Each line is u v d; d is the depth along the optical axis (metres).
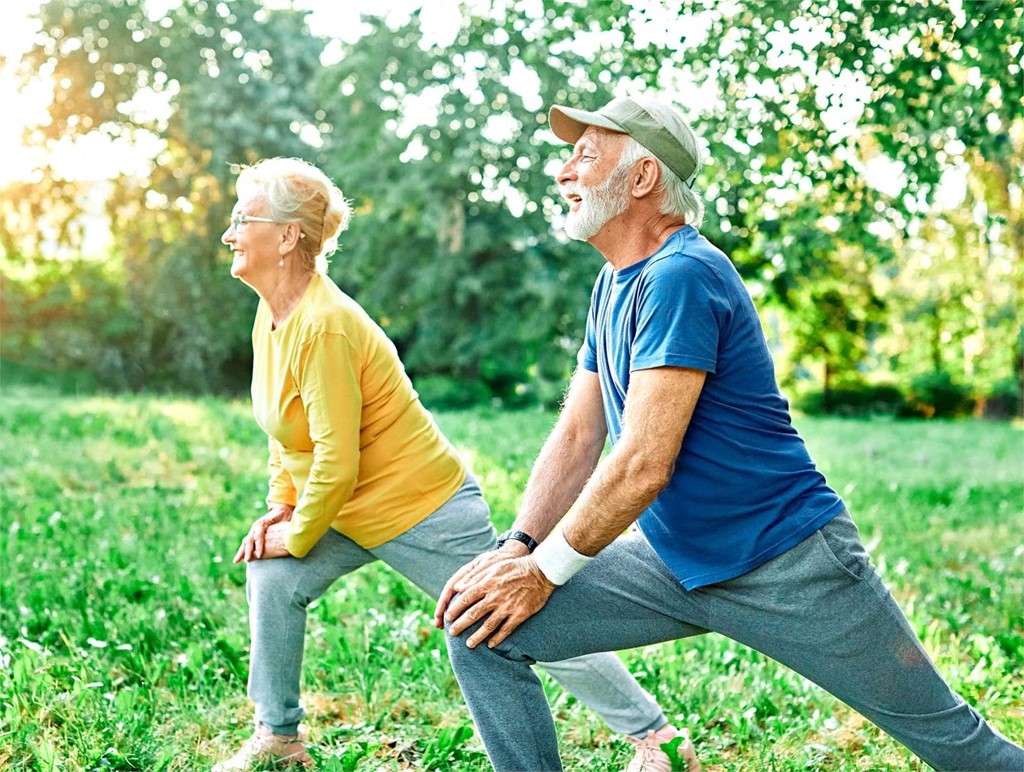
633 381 2.40
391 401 3.20
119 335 29.72
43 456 9.44
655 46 6.49
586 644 2.54
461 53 24.95
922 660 2.44
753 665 4.29
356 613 4.89
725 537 2.43
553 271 26.12
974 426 24.02
